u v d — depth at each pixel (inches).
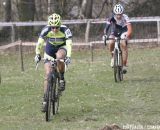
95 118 565.0
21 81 863.7
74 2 1656.0
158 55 1123.3
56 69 568.4
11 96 727.1
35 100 689.6
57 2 1628.9
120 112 597.0
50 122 551.2
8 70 1032.2
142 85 773.3
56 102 594.2
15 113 612.1
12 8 1625.2
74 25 1521.9
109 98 683.4
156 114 580.7
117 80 820.0
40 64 1096.8
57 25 566.9
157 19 1269.7
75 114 591.2
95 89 751.7
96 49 1312.7
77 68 992.9
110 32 809.5
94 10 1738.4
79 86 781.3
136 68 956.6
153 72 906.1
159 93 708.0
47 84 546.0
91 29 1470.2
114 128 494.3
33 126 535.8
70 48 571.2
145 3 1664.6
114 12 800.3
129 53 1194.0
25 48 1346.0
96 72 925.8
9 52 1325.0
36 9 1675.7
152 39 1261.1
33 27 1509.6
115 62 799.1
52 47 591.2
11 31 1376.7
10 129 526.3
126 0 1683.1
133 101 659.4
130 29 798.5
